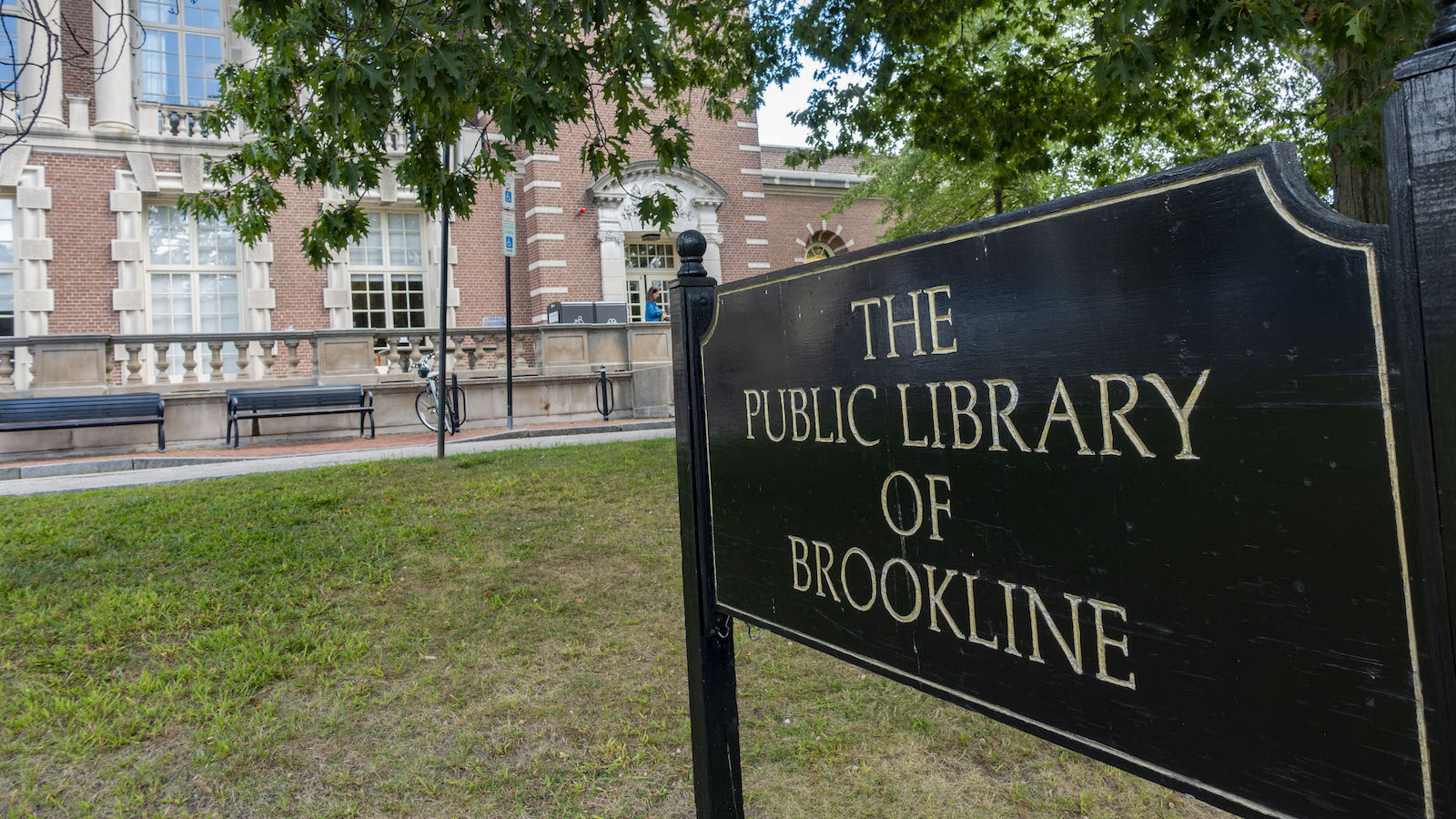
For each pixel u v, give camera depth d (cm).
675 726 283
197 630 365
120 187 1463
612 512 543
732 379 174
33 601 388
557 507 558
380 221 1706
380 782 253
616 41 395
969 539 119
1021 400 111
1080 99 782
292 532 498
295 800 245
